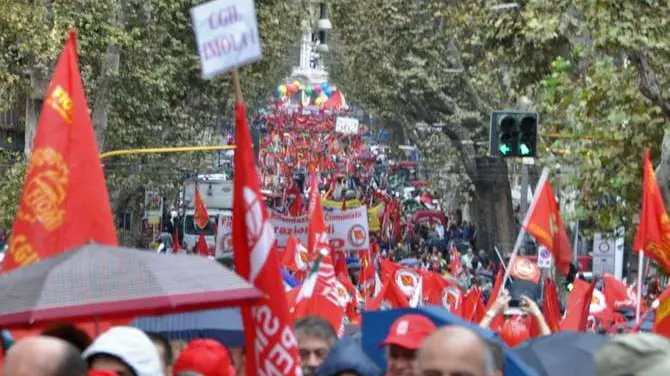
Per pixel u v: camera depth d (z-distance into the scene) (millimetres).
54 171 16875
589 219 50750
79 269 13469
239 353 18000
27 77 64500
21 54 58156
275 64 101375
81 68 65188
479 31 59094
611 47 39562
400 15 90125
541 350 17094
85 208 16922
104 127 66438
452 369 10453
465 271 62062
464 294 34406
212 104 87500
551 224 30375
